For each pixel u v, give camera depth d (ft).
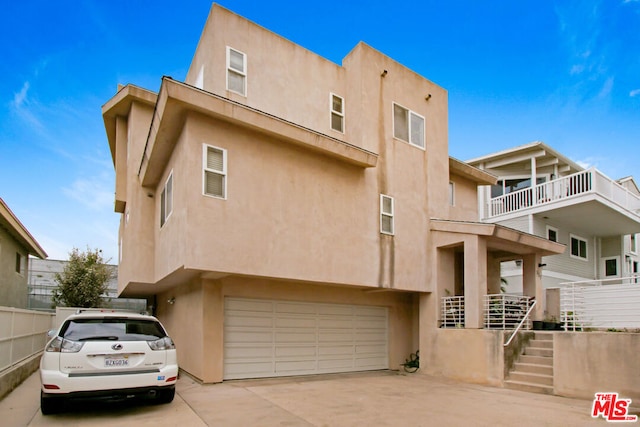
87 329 22.95
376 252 41.52
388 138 45.24
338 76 46.57
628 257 82.89
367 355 45.55
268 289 38.29
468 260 42.86
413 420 23.95
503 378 36.37
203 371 33.50
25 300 71.15
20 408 24.84
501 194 80.12
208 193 31.01
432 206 48.21
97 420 22.08
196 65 42.22
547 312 56.34
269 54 41.27
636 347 28.91
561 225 71.67
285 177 35.50
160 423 21.70
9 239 57.67
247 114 32.63
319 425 22.24
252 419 22.93
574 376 31.71
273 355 38.40
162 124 31.78
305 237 36.06
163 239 37.04
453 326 44.16
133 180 42.60
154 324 25.04
